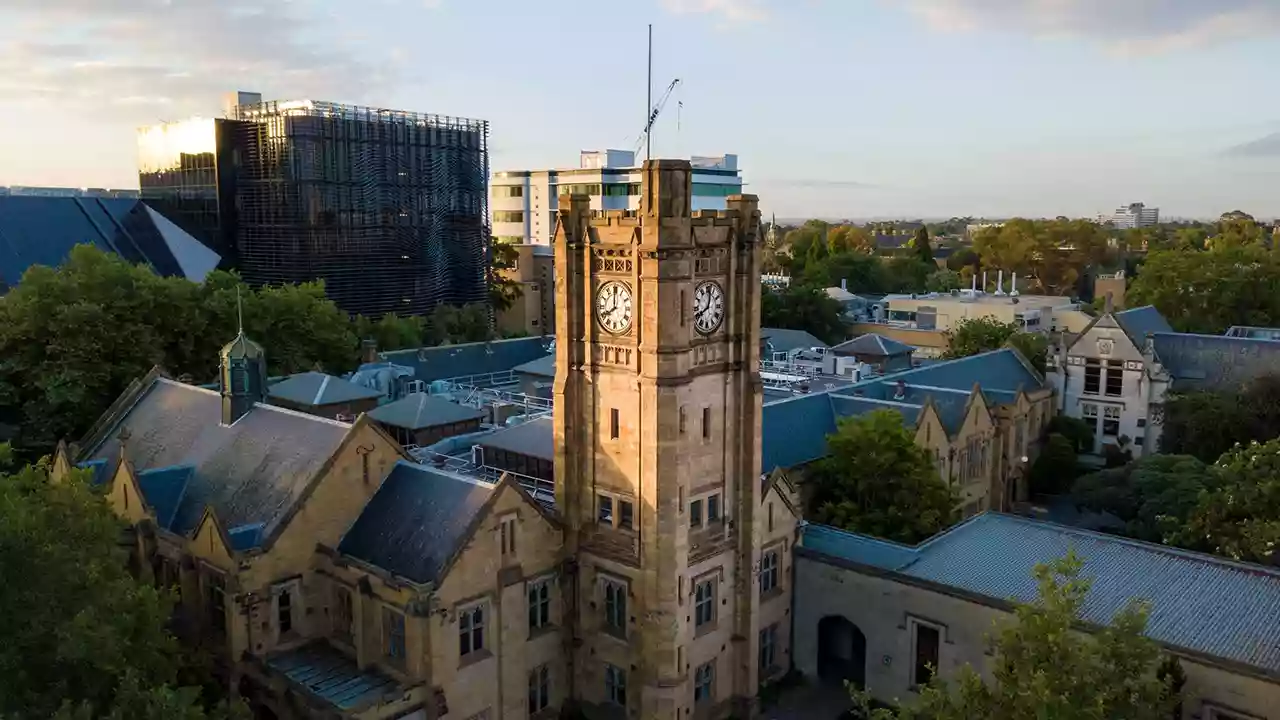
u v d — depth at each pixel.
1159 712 43.72
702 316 55.75
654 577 54.97
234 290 113.25
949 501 77.31
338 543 58.41
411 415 87.44
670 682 55.72
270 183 157.62
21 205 149.00
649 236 51.75
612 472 57.00
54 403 90.19
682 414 54.72
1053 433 117.62
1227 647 50.06
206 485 63.53
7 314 95.81
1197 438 108.12
